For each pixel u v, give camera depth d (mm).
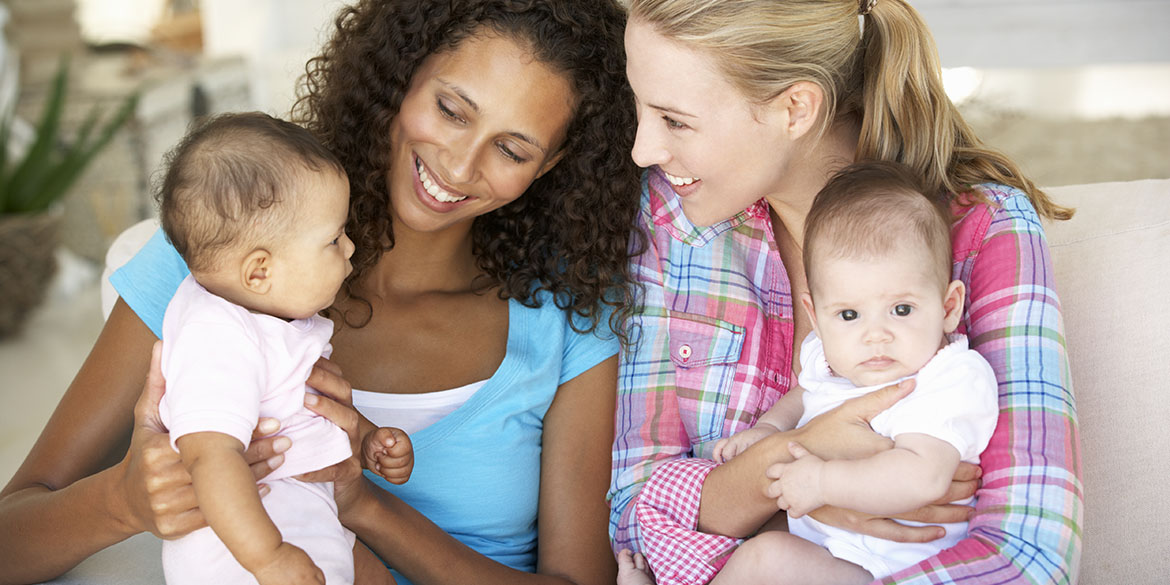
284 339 1287
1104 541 1515
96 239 4652
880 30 1485
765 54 1381
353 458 1393
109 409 1537
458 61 1522
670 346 1708
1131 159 4469
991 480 1343
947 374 1351
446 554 1556
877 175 1421
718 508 1521
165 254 1586
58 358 3936
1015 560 1273
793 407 1616
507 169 1573
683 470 1589
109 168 4496
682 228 1718
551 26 1532
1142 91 5516
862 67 1521
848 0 1466
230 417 1178
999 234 1459
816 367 1517
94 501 1334
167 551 1294
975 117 5047
